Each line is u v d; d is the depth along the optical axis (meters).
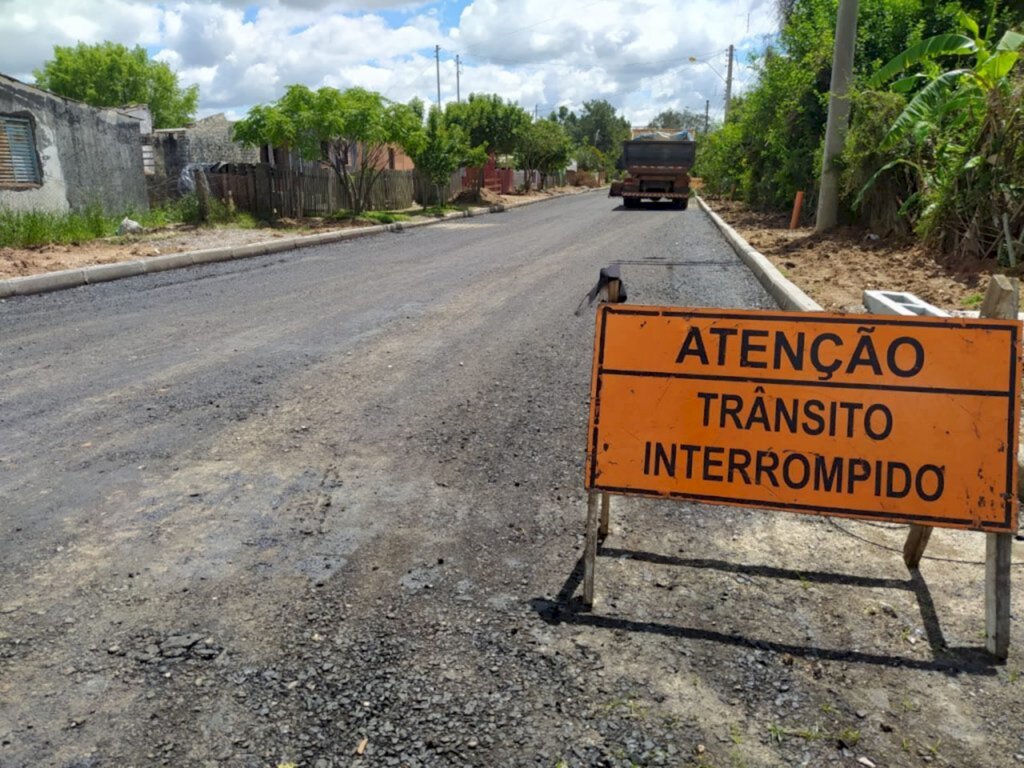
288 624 2.82
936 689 2.55
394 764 2.18
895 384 2.86
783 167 20.88
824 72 18.61
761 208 24.98
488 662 2.63
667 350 3.02
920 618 2.94
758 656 2.70
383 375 5.93
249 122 19.11
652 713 2.40
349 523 3.60
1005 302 2.78
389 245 16.06
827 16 19.02
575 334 7.28
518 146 43.81
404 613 2.90
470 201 33.78
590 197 46.25
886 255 11.36
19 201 15.38
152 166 26.31
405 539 3.46
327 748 2.24
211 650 2.66
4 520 3.60
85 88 57.16
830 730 2.35
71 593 3.00
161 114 59.75
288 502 3.81
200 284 10.47
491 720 2.36
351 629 2.80
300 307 8.70
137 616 2.86
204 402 5.28
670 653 2.70
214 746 2.24
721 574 3.23
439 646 2.71
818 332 2.91
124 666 2.58
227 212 18.27
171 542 3.40
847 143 13.60
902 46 17.52
